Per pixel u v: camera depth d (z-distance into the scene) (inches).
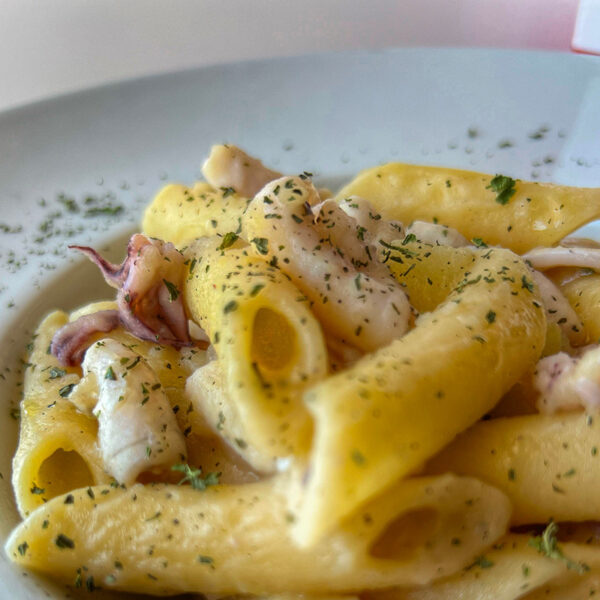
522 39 8.4
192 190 5.4
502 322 3.5
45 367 4.8
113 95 6.6
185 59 8.5
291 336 3.4
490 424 3.6
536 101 6.5
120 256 6.1
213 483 3.6
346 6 8.9
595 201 4.9
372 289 3.7
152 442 3.7
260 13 8.8
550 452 3.4
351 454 2.8
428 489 3.1
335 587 3.3
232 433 3.6
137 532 3.5
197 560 3.4
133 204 6.4
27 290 5.6
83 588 3.7
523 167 6.4
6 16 8.6
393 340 3.5
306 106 6.8
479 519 3.3
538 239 5.0
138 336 4.5
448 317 3.5
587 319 4.4
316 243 3.8
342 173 6.7
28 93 7.9
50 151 6.5
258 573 3.3
